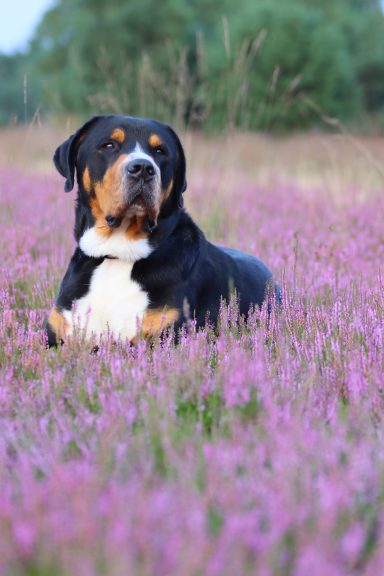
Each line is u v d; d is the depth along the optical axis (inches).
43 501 119.2
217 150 671.1
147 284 247.4
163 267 249.9
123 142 254.8
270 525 117.2
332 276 315.0
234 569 102.0
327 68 1434.5
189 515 113.6
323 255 359.3
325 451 140.1
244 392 165.9
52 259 332.8
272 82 625.3
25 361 205.6
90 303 249.3
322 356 201.8
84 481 125.4
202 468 135.0
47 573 105.6
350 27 2178.9
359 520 121.9
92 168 259.0
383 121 1437.0
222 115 792.9
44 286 294.2
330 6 2256.4
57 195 492.1
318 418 161.3
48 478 135.0
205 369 188.4
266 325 230.2
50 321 255.8
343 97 1499.8
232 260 291.4
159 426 150.6
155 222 245.6
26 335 232.8
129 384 177.0
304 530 114.5
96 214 257.3
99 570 103.7
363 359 190.4
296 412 158.1
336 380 184.4
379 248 395.5
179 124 605.9
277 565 107.0
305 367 196.2
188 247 260.8
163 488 126.6
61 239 395.5
